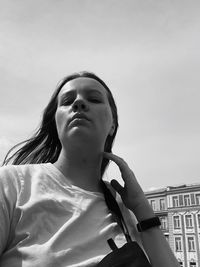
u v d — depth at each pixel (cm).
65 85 142
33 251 96
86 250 104
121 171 139
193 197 2859
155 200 3128
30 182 117
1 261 99
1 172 114
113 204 129
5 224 101
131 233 131
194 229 2753
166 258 123
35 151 161
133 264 99
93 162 136
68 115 128
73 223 107
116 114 167
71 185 123
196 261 2661
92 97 134
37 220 104
